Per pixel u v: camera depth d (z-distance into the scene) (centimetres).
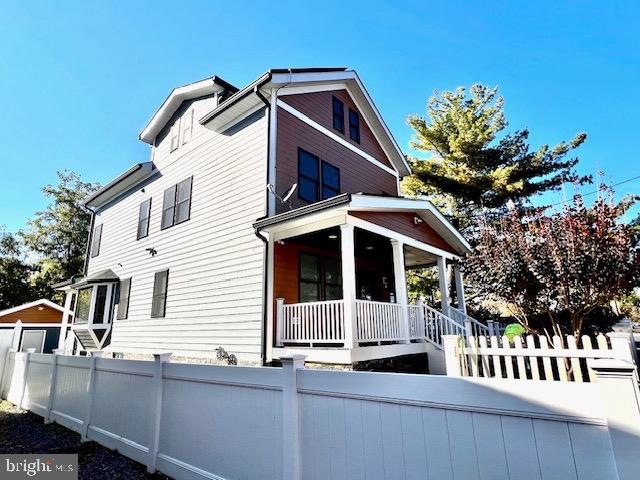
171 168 1109
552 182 1650
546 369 443
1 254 2500
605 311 747
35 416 664
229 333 785
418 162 1748
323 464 257
